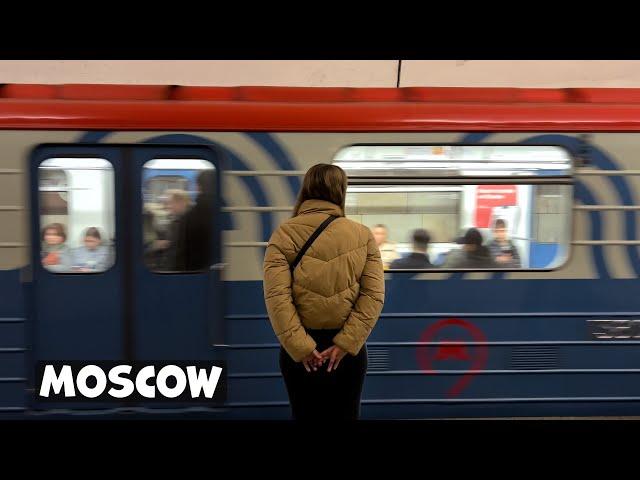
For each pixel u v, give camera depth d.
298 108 3.61
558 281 3.68
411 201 3.64
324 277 2.42
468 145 3.63
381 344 3.66
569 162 3.66
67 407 3.63
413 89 3.70
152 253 3.61
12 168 3.52
